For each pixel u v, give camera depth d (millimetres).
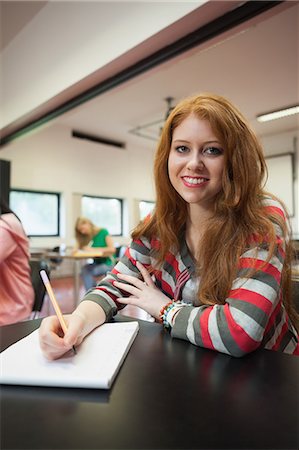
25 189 5672
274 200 796
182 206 866
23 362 487
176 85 3916
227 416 361
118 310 794
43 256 3691
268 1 1501
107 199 7035
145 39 1933
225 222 752
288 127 5094
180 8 1698
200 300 740
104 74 2430
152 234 905
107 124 5859
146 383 442
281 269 660
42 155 5848
